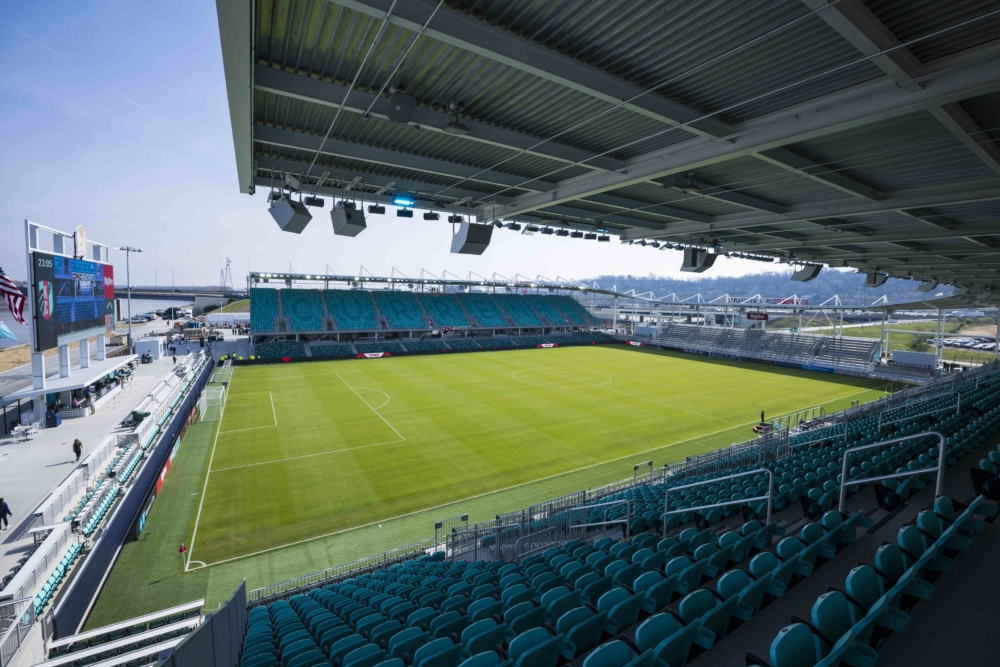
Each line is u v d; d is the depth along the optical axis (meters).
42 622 10.60
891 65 8.55
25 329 76.56
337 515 18.16
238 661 7.49
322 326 60.38
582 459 24.09
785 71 9.78
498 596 7.89
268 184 16.80
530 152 13.80
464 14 8.27
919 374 47.75
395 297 70.75
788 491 11.21
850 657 3.93
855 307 55.75
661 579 6.67
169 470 22.03
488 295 79.56
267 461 23.23
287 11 8.35
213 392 37.28
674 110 11.20
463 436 27.31
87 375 27.28
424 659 5.06
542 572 9.05
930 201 16.27
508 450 25.17
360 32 8.99
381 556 15.16
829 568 6.33
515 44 8.84
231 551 15.73
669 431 28.91
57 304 25.64
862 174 15.51
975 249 25.16
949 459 10.42
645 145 14.21
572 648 5.30
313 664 5.98
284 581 14.10
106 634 11.33
